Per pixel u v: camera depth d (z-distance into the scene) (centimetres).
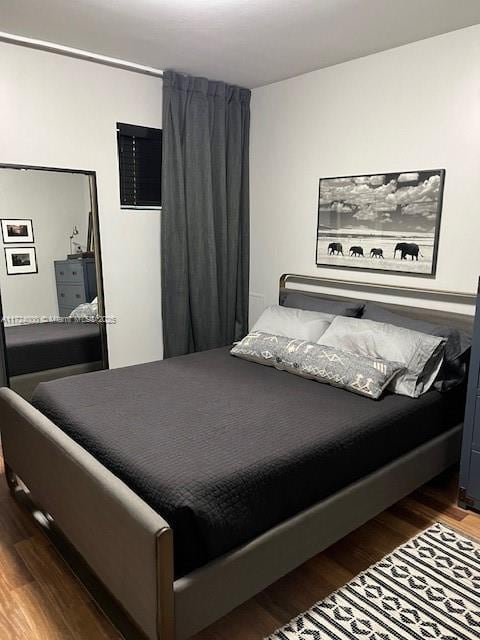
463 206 277
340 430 204
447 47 271
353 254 333
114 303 354
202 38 280
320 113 340
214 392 247
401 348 260
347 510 201
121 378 269
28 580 194
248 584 166
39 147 304
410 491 237
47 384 257
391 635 169
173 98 342
